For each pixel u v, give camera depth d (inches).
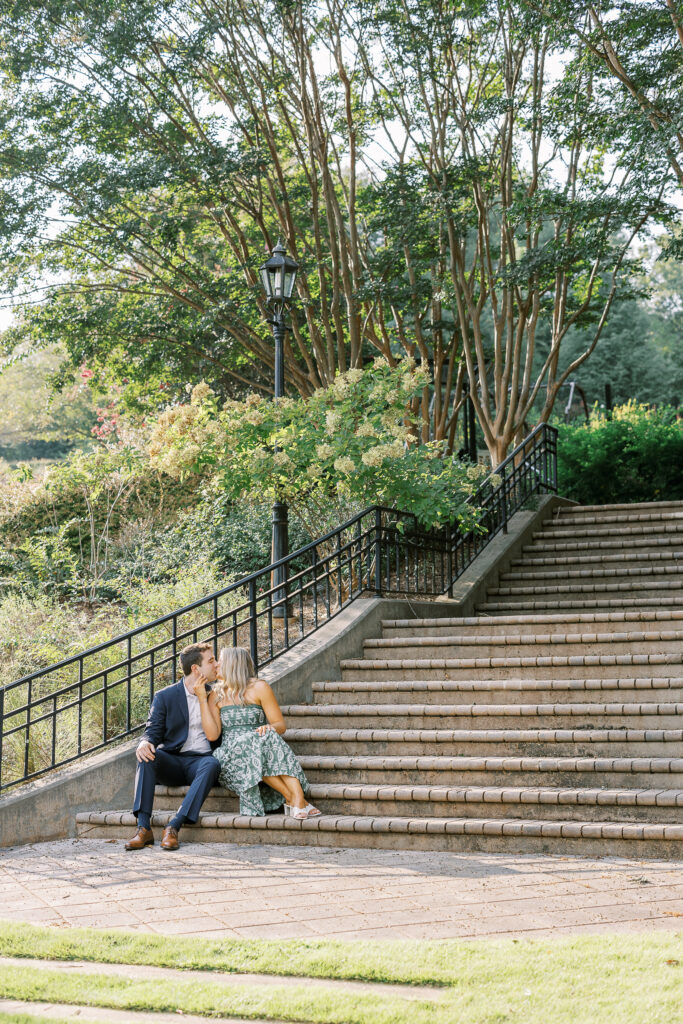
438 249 613.0
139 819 249.3
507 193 607.5
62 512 547.5
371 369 420.2
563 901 178.2
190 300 677.3
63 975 147.9
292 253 637.3
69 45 596.4
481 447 865.5
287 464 377.4
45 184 611.5
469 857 217.8
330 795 248.8
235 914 180.7
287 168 730.2
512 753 258.5
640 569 416.5
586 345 1624.0
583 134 538.3
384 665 316.8
